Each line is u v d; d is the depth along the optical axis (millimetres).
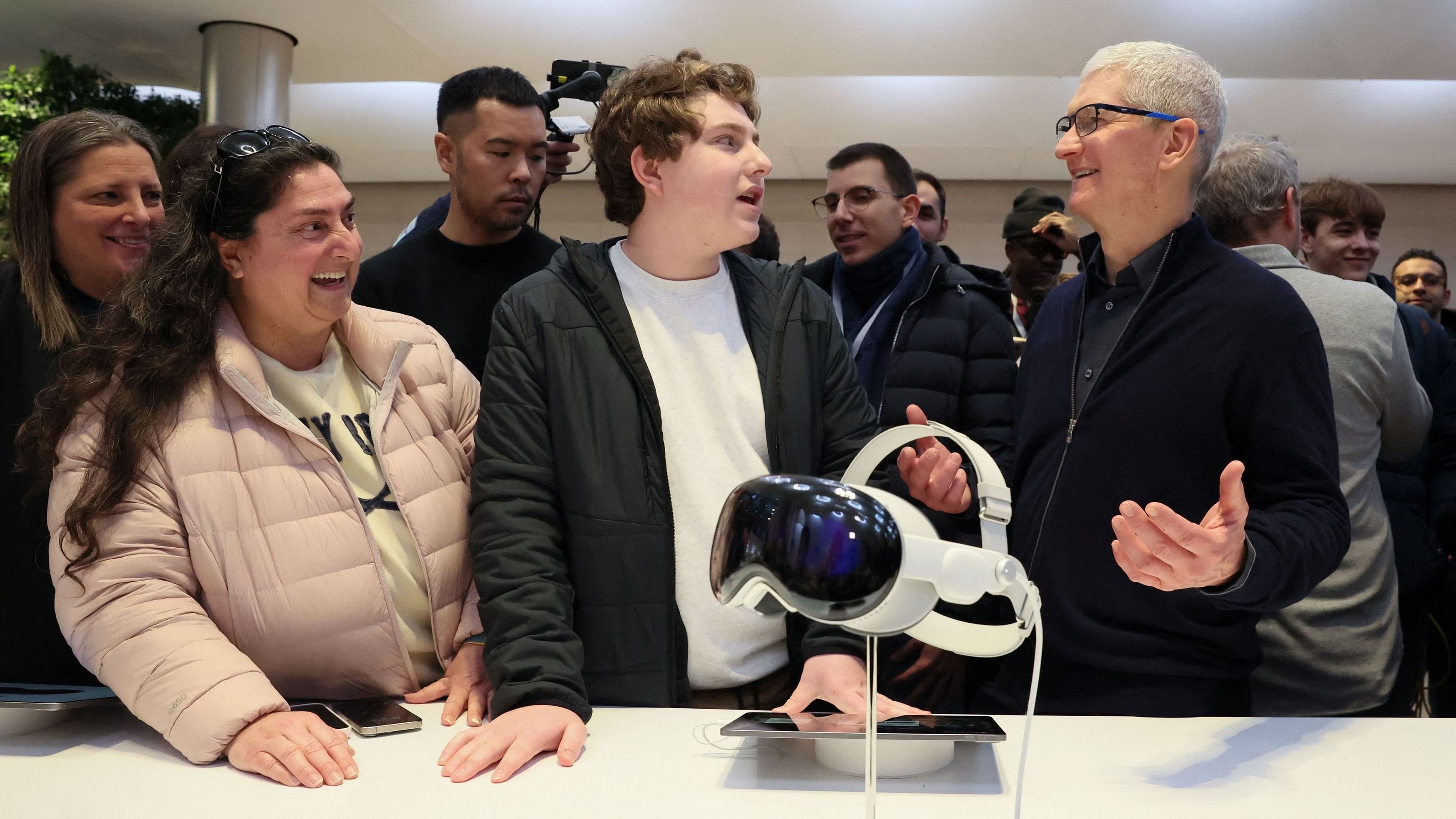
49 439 1271
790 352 1446
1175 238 1504
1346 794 1007
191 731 1110
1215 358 1404
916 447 1387
